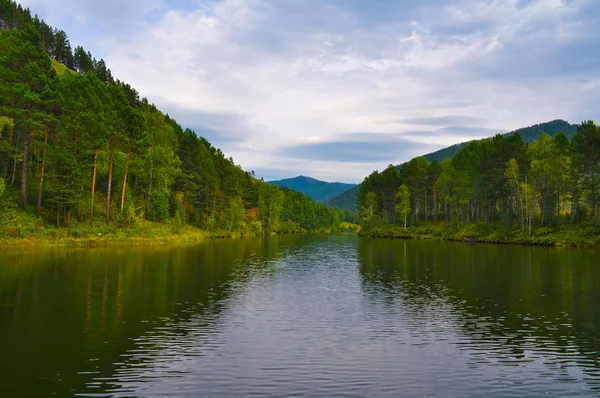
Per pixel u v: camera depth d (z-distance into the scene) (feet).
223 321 68.44
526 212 282.77
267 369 47.60
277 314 74.13
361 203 522.47
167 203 279.69
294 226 622.54
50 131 211.41
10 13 440.04
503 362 51.11
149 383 42.93
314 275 124.47
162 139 327.67
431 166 423.64
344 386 43.24
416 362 50.85
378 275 125.59
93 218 220.84
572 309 79.56
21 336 57.62
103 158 216.54
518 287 103.71
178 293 90.53
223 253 190.08
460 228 350.43
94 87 266.57
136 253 166.40
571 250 211.82
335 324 67.97
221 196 379.14
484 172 335.06
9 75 189.57
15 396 39.19
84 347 53.72
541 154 290.76
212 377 44.88
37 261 131.03
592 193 244.42
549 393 42.47
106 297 83.87
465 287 103.76
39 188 195.72
